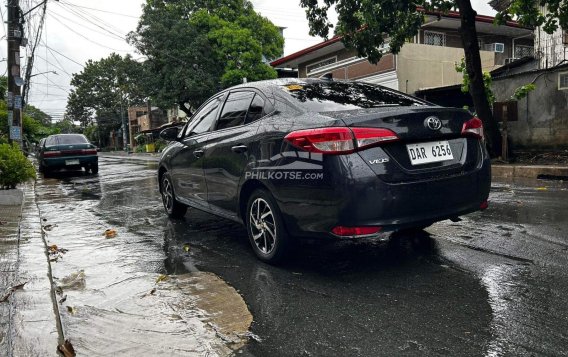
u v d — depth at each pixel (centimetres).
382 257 379
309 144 316
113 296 315
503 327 246
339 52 2378
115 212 690
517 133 1199
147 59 2786
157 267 385
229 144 411
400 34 1184
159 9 2769
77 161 1520
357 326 255
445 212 329
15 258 384
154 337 249
